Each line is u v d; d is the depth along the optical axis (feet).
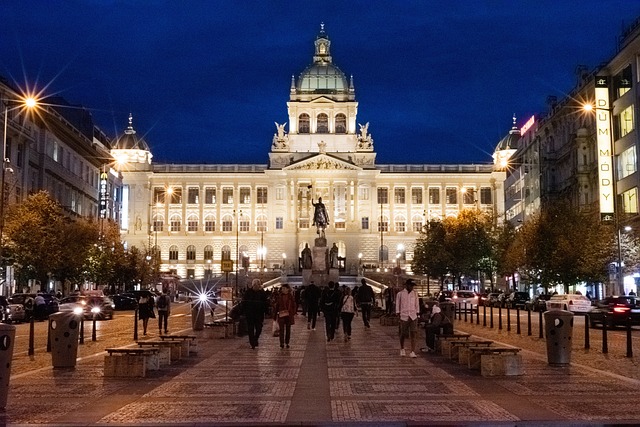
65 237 244.42
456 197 534.78
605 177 232.53
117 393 56.85
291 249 510.99
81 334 107.96
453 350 81.56
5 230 223.51
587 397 53.62
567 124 318.45
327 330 113.70
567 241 228.63
